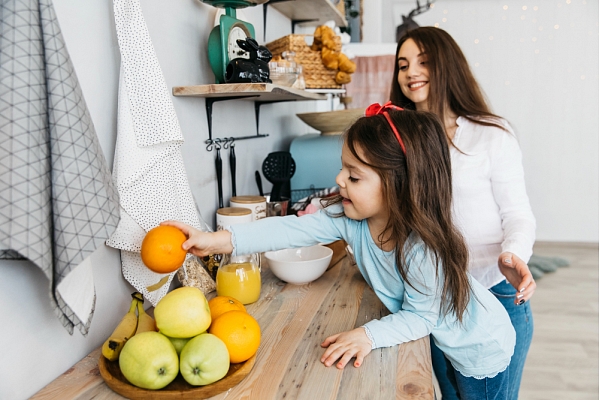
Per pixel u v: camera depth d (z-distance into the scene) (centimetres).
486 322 99
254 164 177
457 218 128
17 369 69
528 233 112
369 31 443
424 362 81
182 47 117
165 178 94
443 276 91
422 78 137
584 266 381
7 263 66
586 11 418
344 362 78
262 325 95
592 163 439
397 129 88
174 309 72
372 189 89
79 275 71
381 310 103
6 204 58
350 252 136
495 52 439
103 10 86
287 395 70
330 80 195
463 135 130
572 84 431
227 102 148
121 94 86
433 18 440
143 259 82
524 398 198
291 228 103
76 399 70
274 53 188
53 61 62
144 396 69
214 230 139
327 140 198
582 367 223
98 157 68
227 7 125
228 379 71
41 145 61
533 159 450
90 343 85
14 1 58
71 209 63
